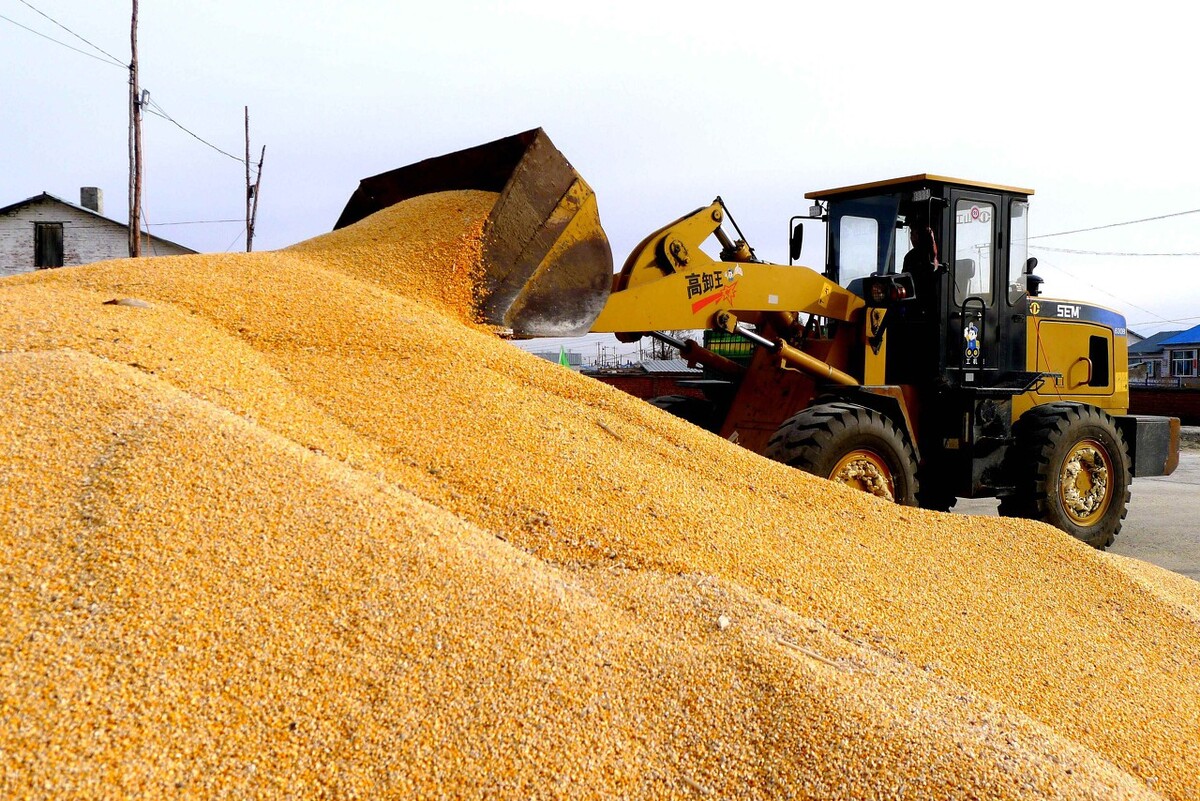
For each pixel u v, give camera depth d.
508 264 4.44
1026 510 6.50
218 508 2.20
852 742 2.04
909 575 3.26
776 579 2.90
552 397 3.71
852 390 5.74
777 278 5.83
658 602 2.51
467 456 3.05
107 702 1.66
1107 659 3.03
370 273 4.29
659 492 3.21
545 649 2.11
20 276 4.16
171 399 2.61
